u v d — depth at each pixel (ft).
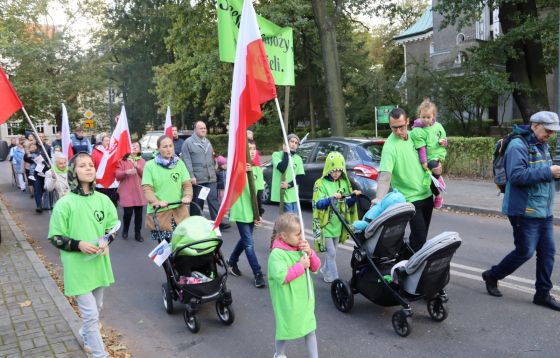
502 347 13.74
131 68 140.56
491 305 16.84
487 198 37.52
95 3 87.04
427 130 20.12
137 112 146.82
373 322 15.88
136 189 28.81
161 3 130.72
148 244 28.40
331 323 15.89
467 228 29.50
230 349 14.49
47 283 19.85
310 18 86.74
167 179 20.38
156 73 114.62
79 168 12.53
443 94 72.69
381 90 82.38
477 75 68.59
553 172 14.83
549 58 69.97
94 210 12.78
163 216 20.47
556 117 15.01
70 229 12.47
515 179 15.30
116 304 18.70
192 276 16.53
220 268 22.22
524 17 65.21
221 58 22.31
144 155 54.24
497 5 63.41
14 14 78.74
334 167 17.97
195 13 77.92
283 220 12.14
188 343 15.01
